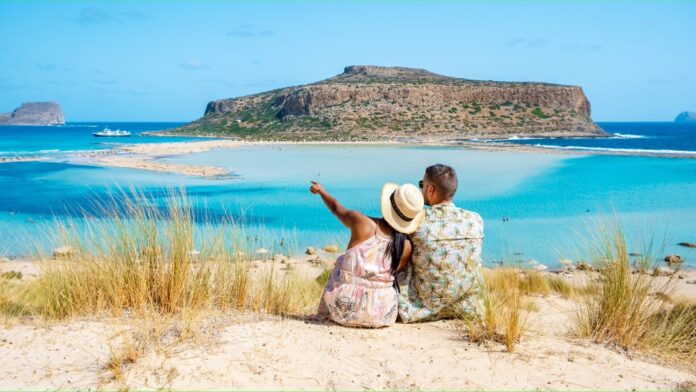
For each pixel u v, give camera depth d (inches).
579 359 145.5
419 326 171.5
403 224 165.3
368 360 139.6
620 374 135.8
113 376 126.4
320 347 147.4
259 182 1117.7
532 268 456.4
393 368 134.6
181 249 189.0
